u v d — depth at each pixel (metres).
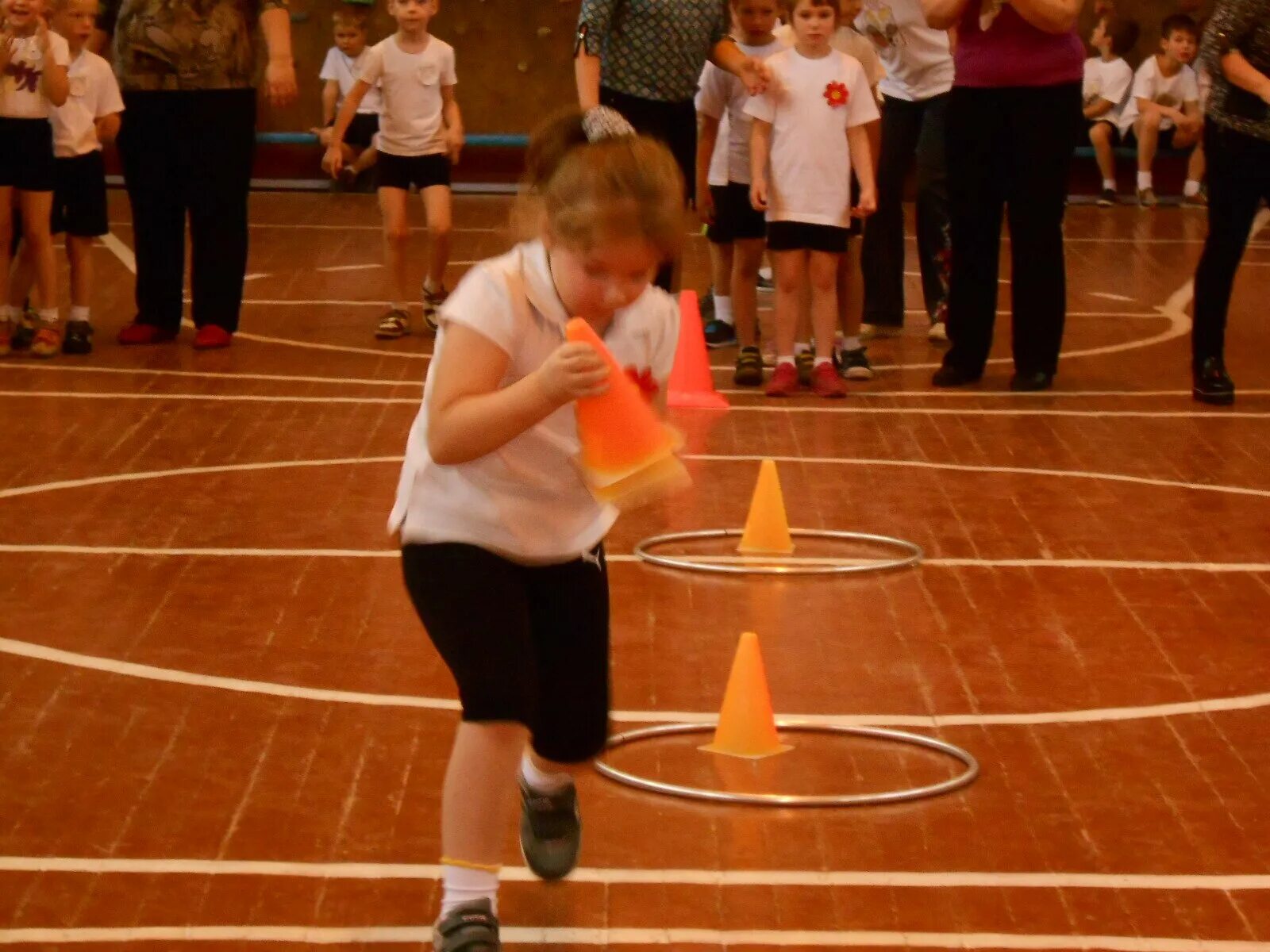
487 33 33.75
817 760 7.51
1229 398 14.81
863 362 15.70
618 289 5.24
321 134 31.62
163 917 5.99
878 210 17.48
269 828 6.70
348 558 10.17
